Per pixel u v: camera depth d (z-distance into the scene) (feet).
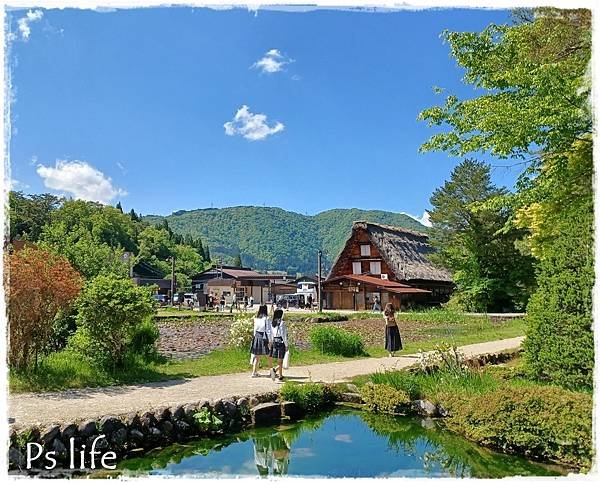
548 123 33.14
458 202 127.13
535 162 39.68
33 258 35.35
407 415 31.73
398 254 154.40
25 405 28.37
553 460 23.80
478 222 122.42
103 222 233.55
